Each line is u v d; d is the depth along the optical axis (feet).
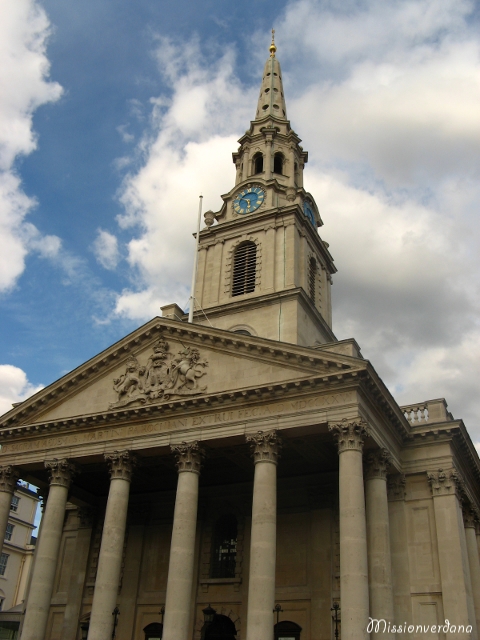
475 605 122.11
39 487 142.82
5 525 126.62
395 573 112.57
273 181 181.88
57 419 126.21
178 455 113.50
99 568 109.60
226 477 136.98
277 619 112.78
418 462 120.16
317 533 123.44
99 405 125.80
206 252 180.34
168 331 125.70
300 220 175.11
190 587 103.35
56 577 146.92
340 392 104.88
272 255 167.94
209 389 115.96
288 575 123.03
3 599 245.65
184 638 99.04
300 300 157.17
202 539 135.03
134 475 139.54
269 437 106.32
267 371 112.78
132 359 126.93
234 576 129.59
